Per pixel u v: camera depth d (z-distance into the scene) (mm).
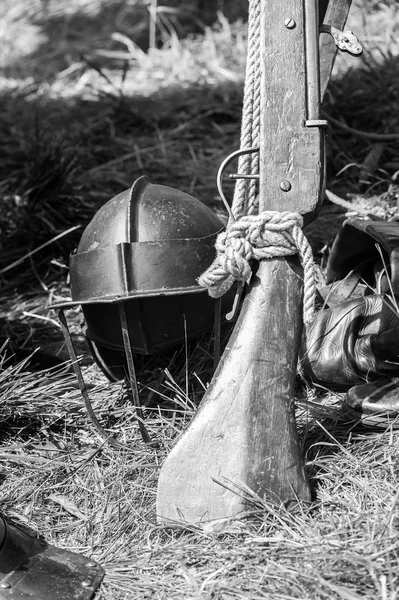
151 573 2029
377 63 4719
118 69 6543
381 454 2289
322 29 2293
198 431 2160
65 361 2945
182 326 2596
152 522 2184
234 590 1909
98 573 2025
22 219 3910
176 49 6555
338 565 1918
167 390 2736
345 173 4043
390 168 3961
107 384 2830
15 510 2312
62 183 4047
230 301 2691
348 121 4367
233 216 2230
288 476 2143
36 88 6230
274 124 2184
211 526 2119
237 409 2150
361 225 2664
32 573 1983
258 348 2174
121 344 2611
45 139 4641
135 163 4652
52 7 8375
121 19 7781
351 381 2621
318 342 2670
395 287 2426
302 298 2225
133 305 2531
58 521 2281
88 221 3984
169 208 2568
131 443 2523
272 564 1965
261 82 2182
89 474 2418
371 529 2018
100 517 2258
